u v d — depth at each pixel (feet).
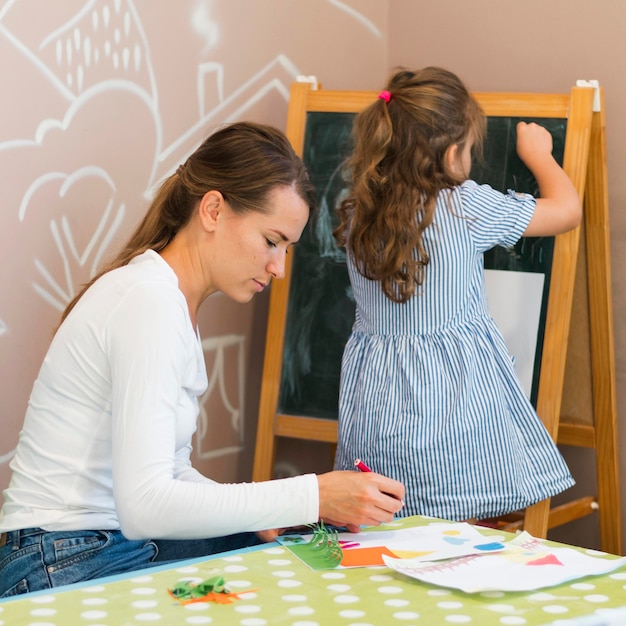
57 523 4.13
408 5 8.48
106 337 4.00
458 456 5.60
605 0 7.23
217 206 4.35
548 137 6.41
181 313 4.04
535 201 5.91
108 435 4.16
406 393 5.65
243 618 2.97
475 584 3.27
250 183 4.31
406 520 4.29
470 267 5.67
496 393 5.72
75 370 4.11
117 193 6.52
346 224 6.05
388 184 5.58
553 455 5.91
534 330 6.40
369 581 3.37
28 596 3.15
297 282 7.16
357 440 5.82
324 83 8.13
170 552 4.67
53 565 4.08
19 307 5.97
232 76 7.30
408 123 5.57
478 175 6.64
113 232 6.52
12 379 5.98
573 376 7.04
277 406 7.16
